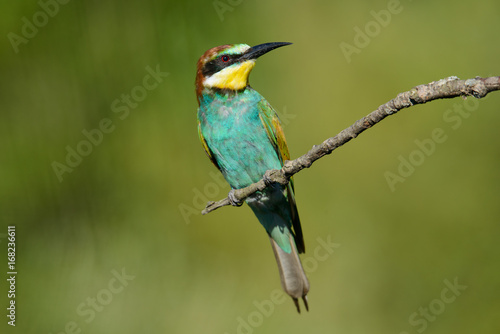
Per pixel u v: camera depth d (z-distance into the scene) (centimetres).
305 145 1326
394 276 1273
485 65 1394
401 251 1291
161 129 1141
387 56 1391
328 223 1301
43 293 1098
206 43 1132
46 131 1125
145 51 1113
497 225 1268
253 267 1209
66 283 1107
